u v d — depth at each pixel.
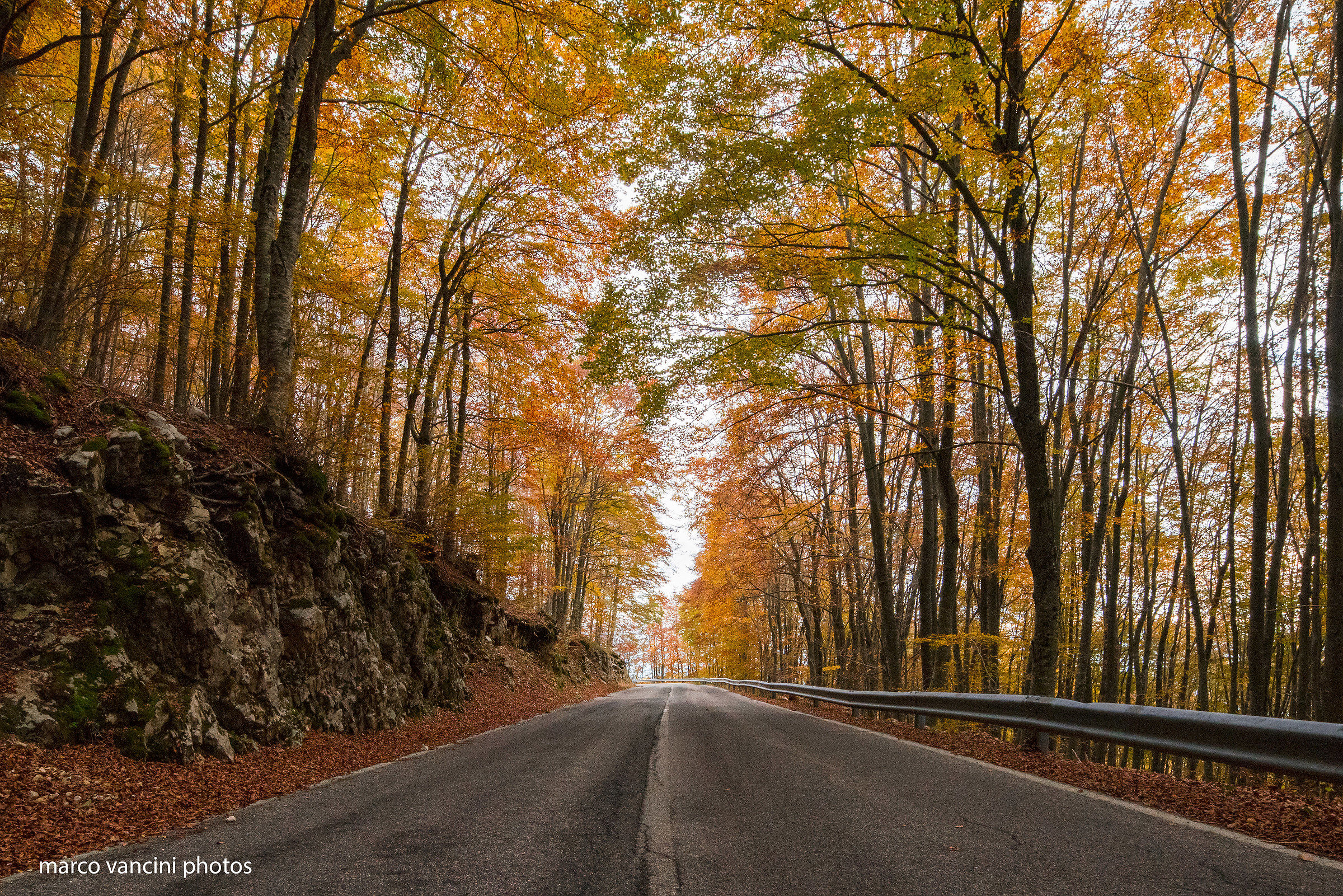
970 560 19.30
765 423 15.14
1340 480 6.84
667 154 10.64
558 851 3.82
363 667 9.73
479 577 20.77
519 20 11.61
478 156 15.30
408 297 17.28
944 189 13.48
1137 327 12.94
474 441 21.67
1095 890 3.12
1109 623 15.77
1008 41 9.04
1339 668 6.72
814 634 31.45
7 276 8.09
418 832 4.26
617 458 26.22
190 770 5.68
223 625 7.07
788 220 10.92
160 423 7.75
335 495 13.54
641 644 86.81
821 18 8.96
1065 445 13.67
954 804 4.97
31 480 6.09
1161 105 11.24
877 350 20.16
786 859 3.67
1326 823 4.27
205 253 11.94
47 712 5.12
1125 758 16.09
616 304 11.73
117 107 10.00
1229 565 15.92
